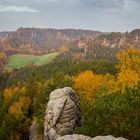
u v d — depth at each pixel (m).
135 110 19.55
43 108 42.62
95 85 58.69
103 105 21.42
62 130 22.48
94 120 20.00
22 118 88.44
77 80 62.75
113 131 18.47
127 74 50.22
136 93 22.33
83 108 25.72
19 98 110.88
